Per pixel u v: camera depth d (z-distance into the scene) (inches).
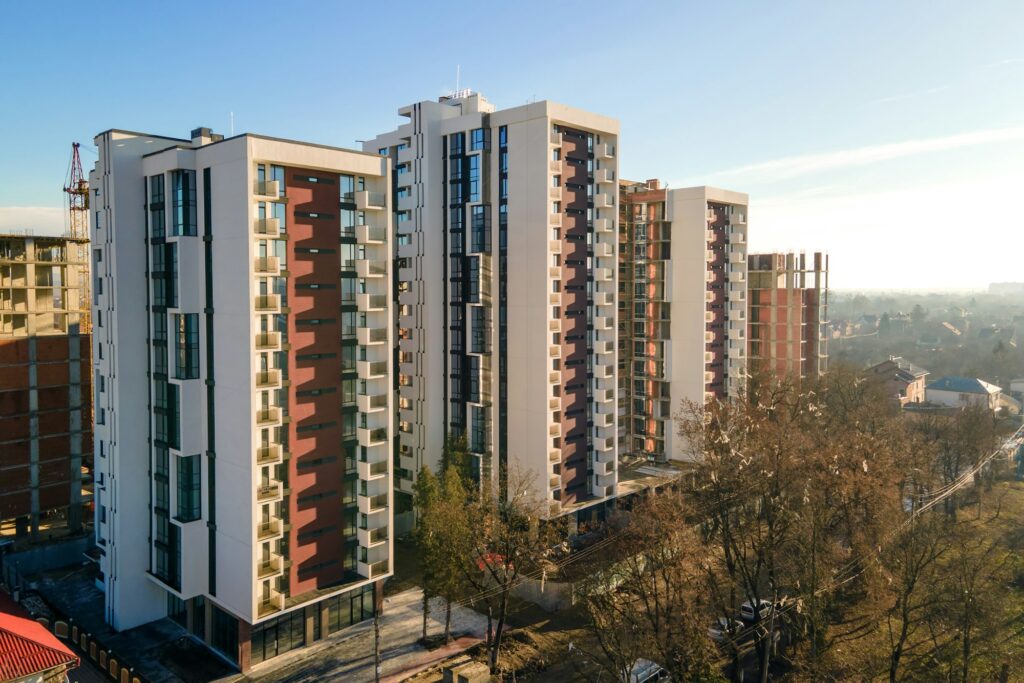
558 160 2844.5
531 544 2246.6
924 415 4128.9
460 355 2987.2
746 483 2287.2
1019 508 3563.0
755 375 3934.5
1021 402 6574.8
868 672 2048.5
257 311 1934.1
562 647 2186.3
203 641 2154.3
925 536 2209.6
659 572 2121.1
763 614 2292.1
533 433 2834.6
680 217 3752.5
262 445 1972.2
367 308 2185.0
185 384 2071.9
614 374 3107.8
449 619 2203.5
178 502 2129.7
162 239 2144.4
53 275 2962.6
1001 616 2070.6
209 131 2311.8
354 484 2225.6
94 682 1952.5
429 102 2994.6
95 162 2281.0
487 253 2910.9
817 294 4665.4
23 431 2844.5
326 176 2127.2
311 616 2156.7
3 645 1710.1
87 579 2632.9
